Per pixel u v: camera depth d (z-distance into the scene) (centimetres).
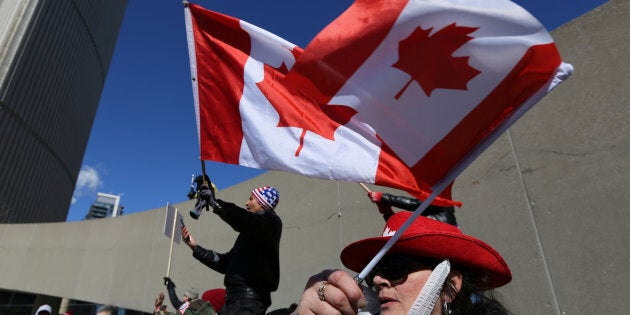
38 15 3469
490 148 365
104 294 943
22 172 3262
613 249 266
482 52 118
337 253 489
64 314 664
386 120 128
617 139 283
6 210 3005
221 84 177
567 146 310
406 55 120
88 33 4616
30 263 1212
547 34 111
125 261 930
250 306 226
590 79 310
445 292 129
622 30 299
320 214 534
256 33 177
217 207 215
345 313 87
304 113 156
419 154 128
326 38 117
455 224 216
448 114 124
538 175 322
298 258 542
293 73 119
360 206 482
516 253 320
